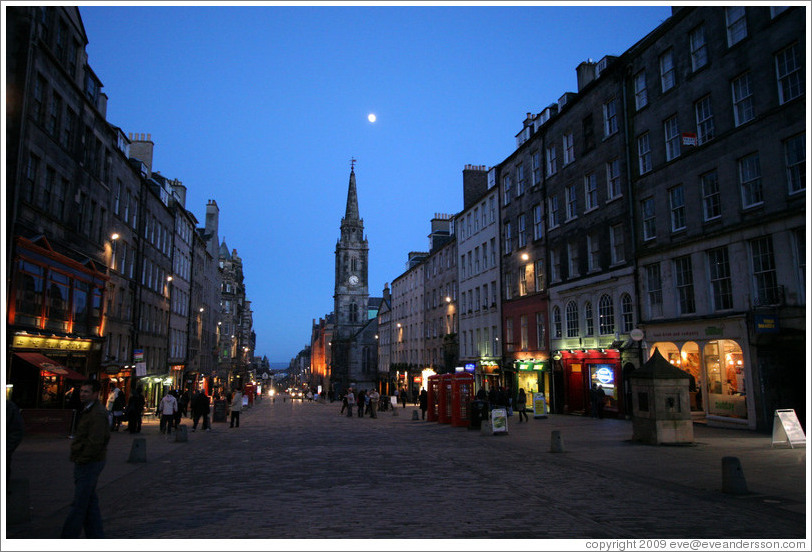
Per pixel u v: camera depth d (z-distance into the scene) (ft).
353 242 359.87
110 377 99.25
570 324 103.86
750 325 65.00
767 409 63.31
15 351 66.59
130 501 31.32
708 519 26.35
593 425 79.15
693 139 74.13
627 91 89.45
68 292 80.89
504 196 133.90
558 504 29.86
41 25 71.82
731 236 68.33
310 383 539.70
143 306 124.88
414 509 28.91
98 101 97.71
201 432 78.89
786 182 61.41
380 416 123.24
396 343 234.38
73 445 21.44
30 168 71.05
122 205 110.32
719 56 70.95
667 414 53.88
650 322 81.46
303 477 39.37
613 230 92.73
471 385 88.99
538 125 122.62
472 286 150.61
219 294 250.37
